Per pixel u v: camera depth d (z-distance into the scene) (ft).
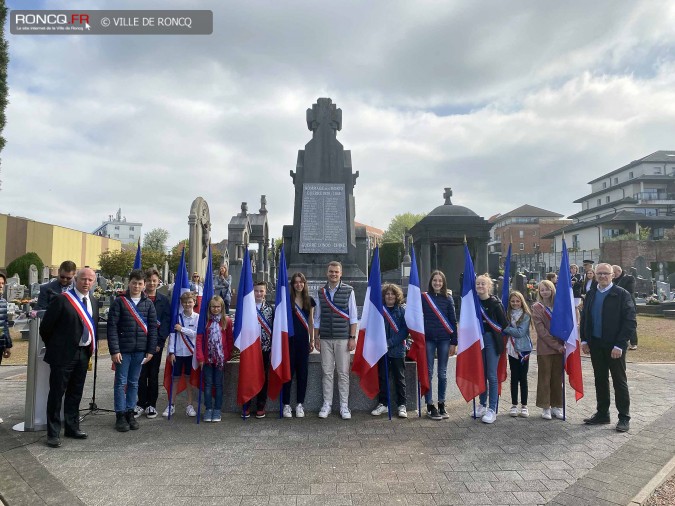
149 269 21.13
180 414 21.57
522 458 15.66
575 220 251.19
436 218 57.00
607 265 20.06
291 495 12.88
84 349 18.07
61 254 178.19
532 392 25.94
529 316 21.21
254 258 91.30
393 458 15.67
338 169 35.99
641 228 169.07
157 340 20.20
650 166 224.94
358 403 22.12
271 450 16.48
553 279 38.45
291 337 21.07
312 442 17.34
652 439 17.51
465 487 13.37
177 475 14.25
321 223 35.27
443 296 21.59
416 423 19.90
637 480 13.64
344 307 20.98
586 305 20.42
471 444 17.13
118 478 14.05
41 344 18.95
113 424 19.77
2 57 47.37
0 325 20.34
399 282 95.35
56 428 17.03
